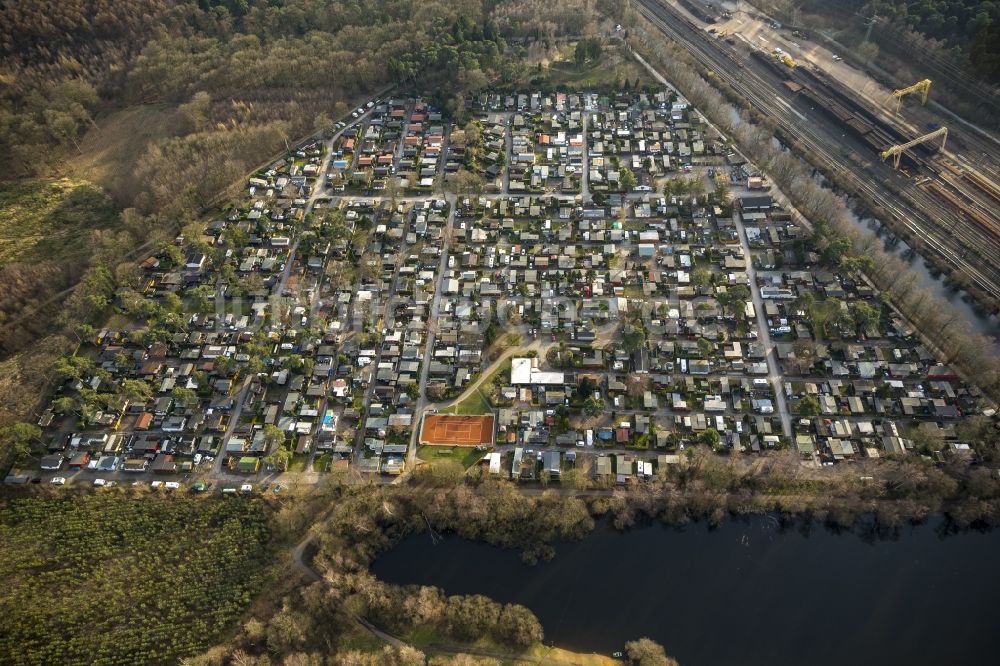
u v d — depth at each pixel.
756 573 184.50
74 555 191.00
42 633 176.75
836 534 191.12
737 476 194.38
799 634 173.75
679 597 180.25
